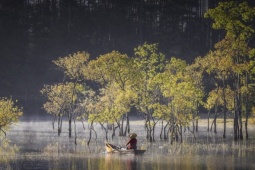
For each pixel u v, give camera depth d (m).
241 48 191.88
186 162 139.38
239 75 194.12
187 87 189.88
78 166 134.38
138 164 137.00
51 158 149.88
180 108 190.62
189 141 197.25
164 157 150.25
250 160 142.50
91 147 179.38
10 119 189.50
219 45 195.25
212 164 135.75
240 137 198.62
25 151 166.25
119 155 156.38
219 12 193.38
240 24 191.38
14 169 129.75
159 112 194.62
